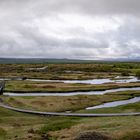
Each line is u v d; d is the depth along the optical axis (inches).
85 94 5059.1
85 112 3538.4
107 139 1921.8
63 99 4394.7
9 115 3344.0
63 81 7490.2
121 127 2234.3
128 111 3474.4
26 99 4333.2
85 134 1962.4
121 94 5068.9
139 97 4909.0
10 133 2305.6
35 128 2502.5
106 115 3208.7
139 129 2086.6
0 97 4640.8
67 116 3255.4
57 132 2305.6
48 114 3444.9
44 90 5526.6
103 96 4795.8
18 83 6604.3
